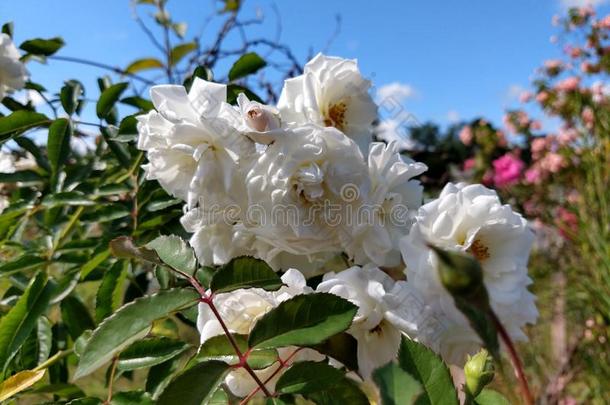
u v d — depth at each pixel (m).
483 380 0.17
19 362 0.33
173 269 0.20
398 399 0.16
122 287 0.31
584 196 1.16
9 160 0.46
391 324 0.23
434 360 0.17
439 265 0.12
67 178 0.38
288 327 0.19
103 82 0.45
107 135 0.38
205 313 0.23
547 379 1.18
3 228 0.39
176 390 0.17
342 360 0.22
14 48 0.43
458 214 0.24
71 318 0.36
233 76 0.39
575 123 1.49
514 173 1.61
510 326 0.25
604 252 1.02
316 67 0.29
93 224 0.41
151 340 0.25
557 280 1.39
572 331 1.22
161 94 0.26
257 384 0.20
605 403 1.00
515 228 0.25
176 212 0.36
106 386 0.29
